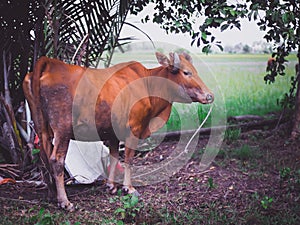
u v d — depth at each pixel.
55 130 3.17
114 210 3.29
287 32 4.32
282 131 5.16
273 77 4.93
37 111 3.15
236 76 6.05
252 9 4.07
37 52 3.85
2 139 3.94
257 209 3.33
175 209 3.36
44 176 3.39
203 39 4.20
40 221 2.90
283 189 3.71
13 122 3.87
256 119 5.66
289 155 4.53
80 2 3.93
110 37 3.95
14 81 4.09
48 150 3.20
